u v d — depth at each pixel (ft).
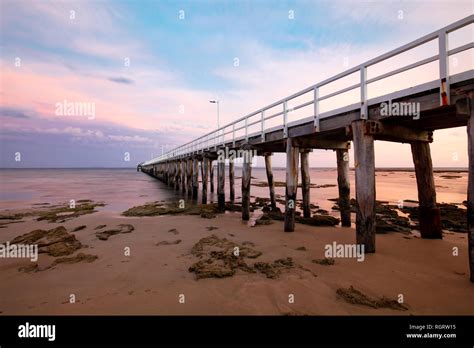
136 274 18.03
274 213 42.32
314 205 58.13
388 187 117.91
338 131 25.59
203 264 18.79
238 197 78.59
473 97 14.24
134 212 46.16
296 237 27.53
